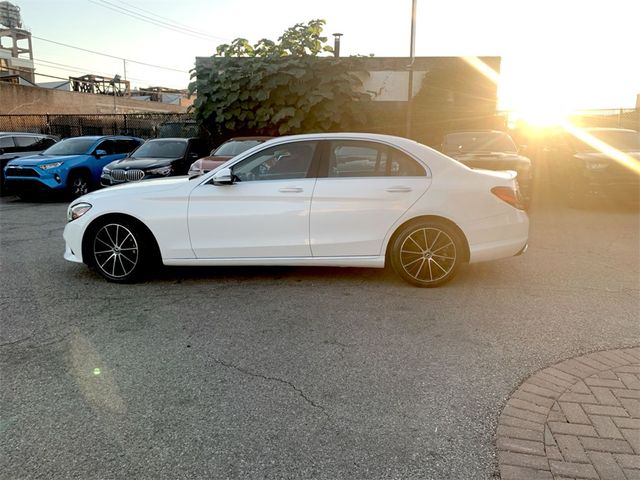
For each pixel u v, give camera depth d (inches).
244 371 131.3
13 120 944.3
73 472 93.4
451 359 137.1
